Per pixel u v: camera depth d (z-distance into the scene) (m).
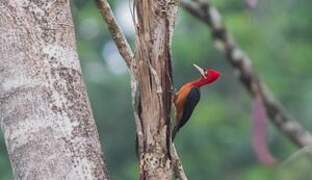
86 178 7.60
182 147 28.39
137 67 7.77
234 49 13.35
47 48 7.73
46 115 7.63
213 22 13.30
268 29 26.05
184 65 28.98
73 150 7.61
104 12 8.02
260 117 12.04
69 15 7.86
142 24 7.74
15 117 7.65
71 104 7.68
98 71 29.78
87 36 29.17
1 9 7.75
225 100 29.27
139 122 7.80
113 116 29.12
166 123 7.77
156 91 7.75
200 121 28.52
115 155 28.91
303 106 27.83
